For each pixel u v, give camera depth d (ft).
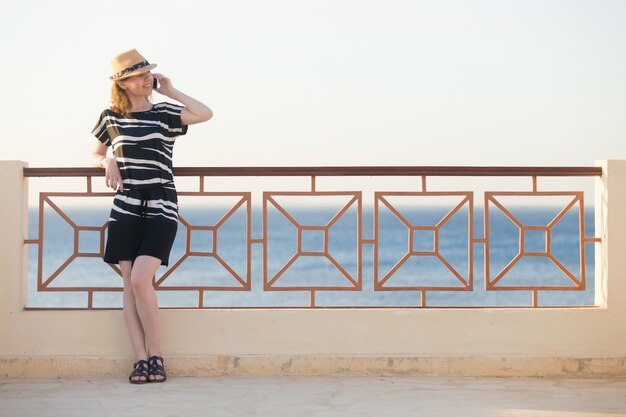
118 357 15.24
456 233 130.93
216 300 71.51
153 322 14.62
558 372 15.23
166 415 12.46
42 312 15.26
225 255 110.32
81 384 14.57
